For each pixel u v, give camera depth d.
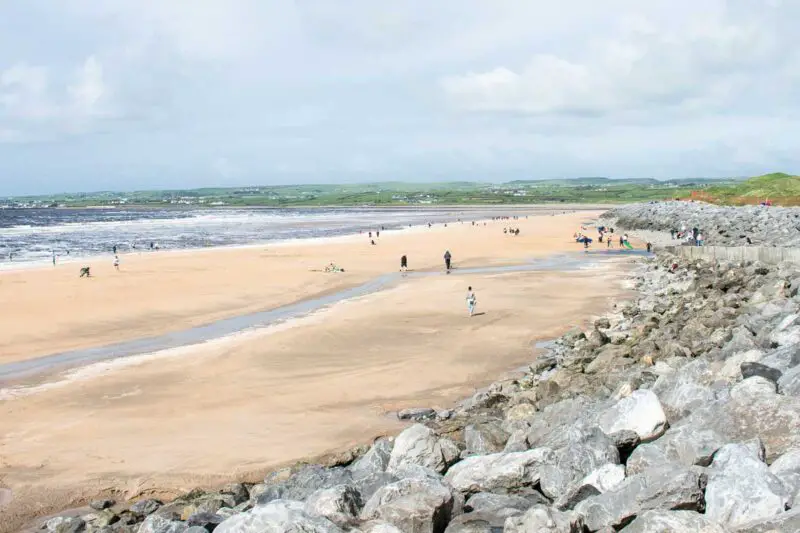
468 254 73.06
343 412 20.86
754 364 13.98
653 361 21.12
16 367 27.50
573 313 36.22
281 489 13.60
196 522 12.01
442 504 10.02
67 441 18.84
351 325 33.91
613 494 9.23
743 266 41.53
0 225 152.75
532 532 8.66
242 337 32.09
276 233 117.94
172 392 23.38
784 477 8.91
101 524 13.98
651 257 65.06
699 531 7.87
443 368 25.73
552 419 15.22
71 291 47.06
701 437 10.45
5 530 14.18
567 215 174.62
